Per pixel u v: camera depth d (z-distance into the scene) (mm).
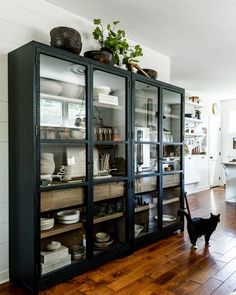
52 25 2492
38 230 1951
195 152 6770
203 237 3191
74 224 2289
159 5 2531
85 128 2309
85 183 2271
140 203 2938
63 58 2105
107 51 2629
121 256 2621
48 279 2020
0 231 2168
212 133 7496
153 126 3115
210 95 7086
